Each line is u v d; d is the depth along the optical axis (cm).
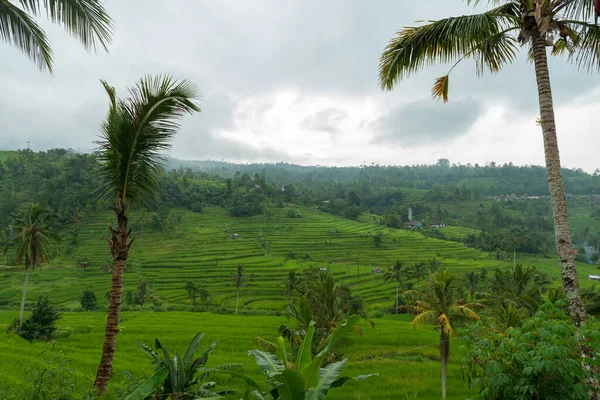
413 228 14688
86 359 2542
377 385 2130
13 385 1491
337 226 14075
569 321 719
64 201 11662
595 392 680
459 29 790
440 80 959
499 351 750
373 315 6153
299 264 9431
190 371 826
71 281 8306
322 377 618
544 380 694
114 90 855
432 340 3516
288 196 17888
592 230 14362
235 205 14888
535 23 768
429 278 2036
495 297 3556
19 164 14600
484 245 11675
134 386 811
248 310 6488
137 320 4978
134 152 856
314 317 2745
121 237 838
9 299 7188
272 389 595
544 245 11431
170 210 13750
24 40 732
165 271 8950
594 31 795
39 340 3562
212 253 10338
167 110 859
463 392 1986
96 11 716
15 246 9350
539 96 764
